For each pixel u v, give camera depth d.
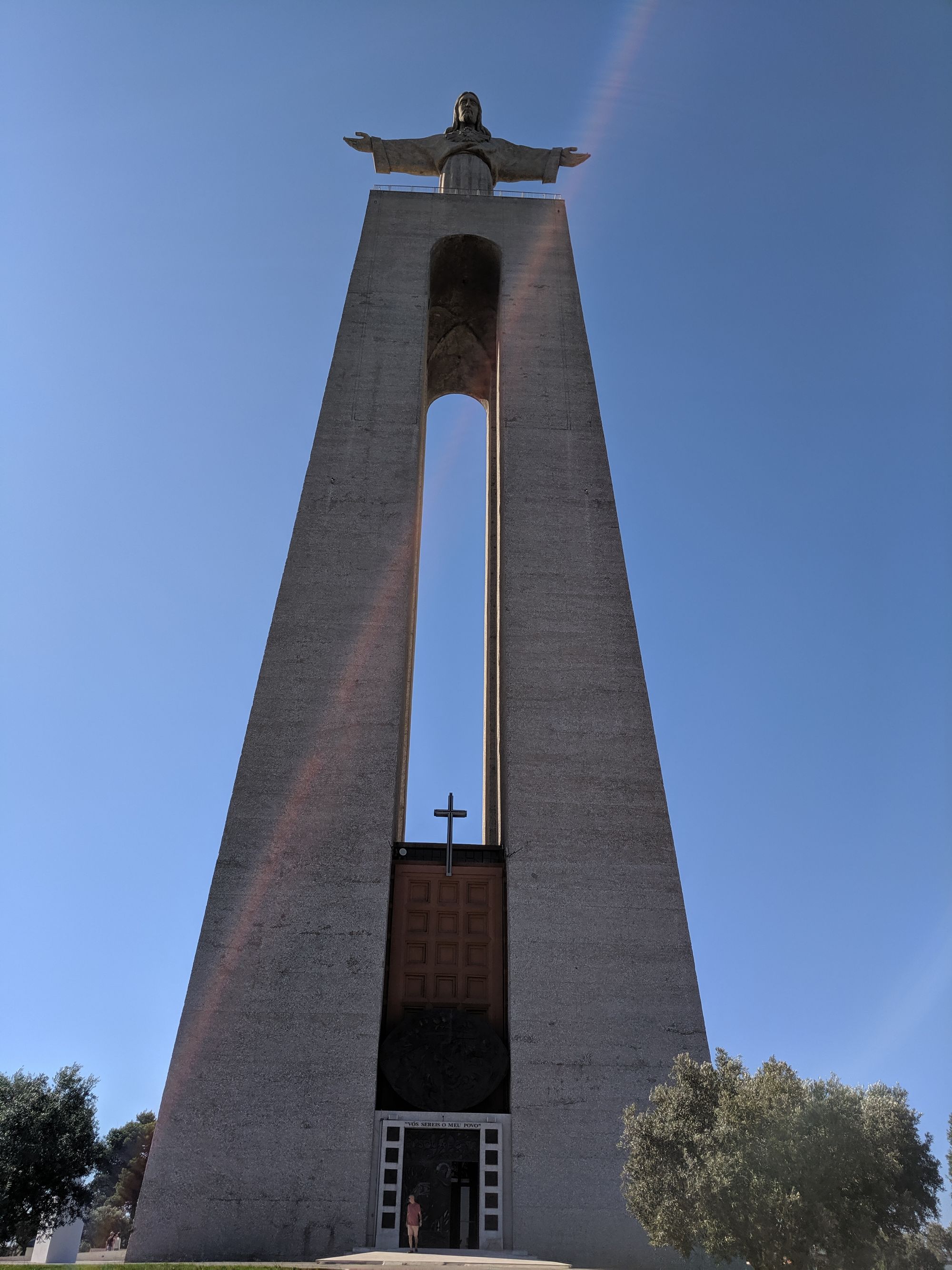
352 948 19.34
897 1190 12.70
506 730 22.42
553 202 33.16
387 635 23.39
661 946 19.84
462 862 22.06
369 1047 18.36
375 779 21.36
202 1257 16.23
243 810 20.83
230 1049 18.17
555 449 27.03
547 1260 16.42
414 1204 16.73
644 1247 16.92
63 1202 21.16
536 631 23.89
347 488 25.66
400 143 37.53
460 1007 20.39
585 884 20.47
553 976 19.39
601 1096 18.20
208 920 19.48
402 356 28.36
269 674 22.69
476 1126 18.05
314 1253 16.44
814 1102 13.30
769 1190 12.56
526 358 29.03
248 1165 17.11
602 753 22.20
